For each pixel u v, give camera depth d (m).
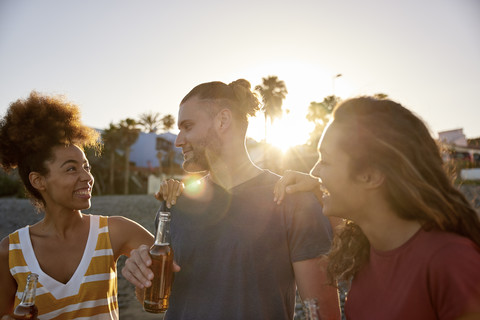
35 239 1.79
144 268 1.42
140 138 56.75
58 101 1.87
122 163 49.34
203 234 1.68
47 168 1.75
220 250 1.63
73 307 1.75
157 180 48.00
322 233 1.57
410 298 1.02
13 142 1.75
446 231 1.02
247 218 1.65
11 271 1.73
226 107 1.74
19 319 1.31
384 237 1.14
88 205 1.82
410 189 1.02
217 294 1.60
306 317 1.13
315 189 1.65
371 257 1.21
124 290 6.07
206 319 1.58
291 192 1.61
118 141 44.56
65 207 1.80
